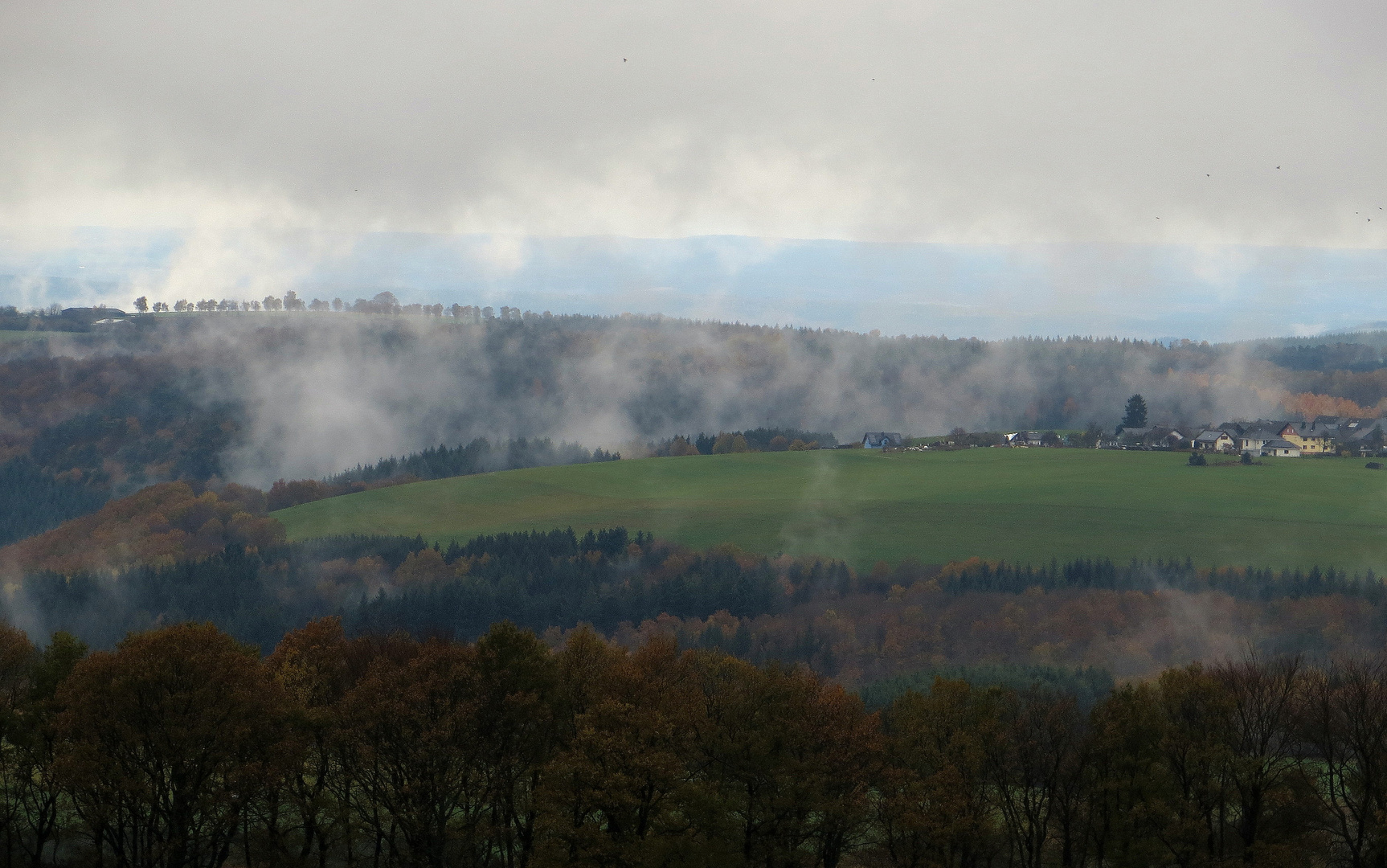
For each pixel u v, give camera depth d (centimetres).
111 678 4347
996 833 4812
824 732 4691
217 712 4331
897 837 4791
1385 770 4566
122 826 4416
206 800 4344
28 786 4878
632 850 4150
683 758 4606
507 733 4562
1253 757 4650
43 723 4609
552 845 4259
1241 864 4362
